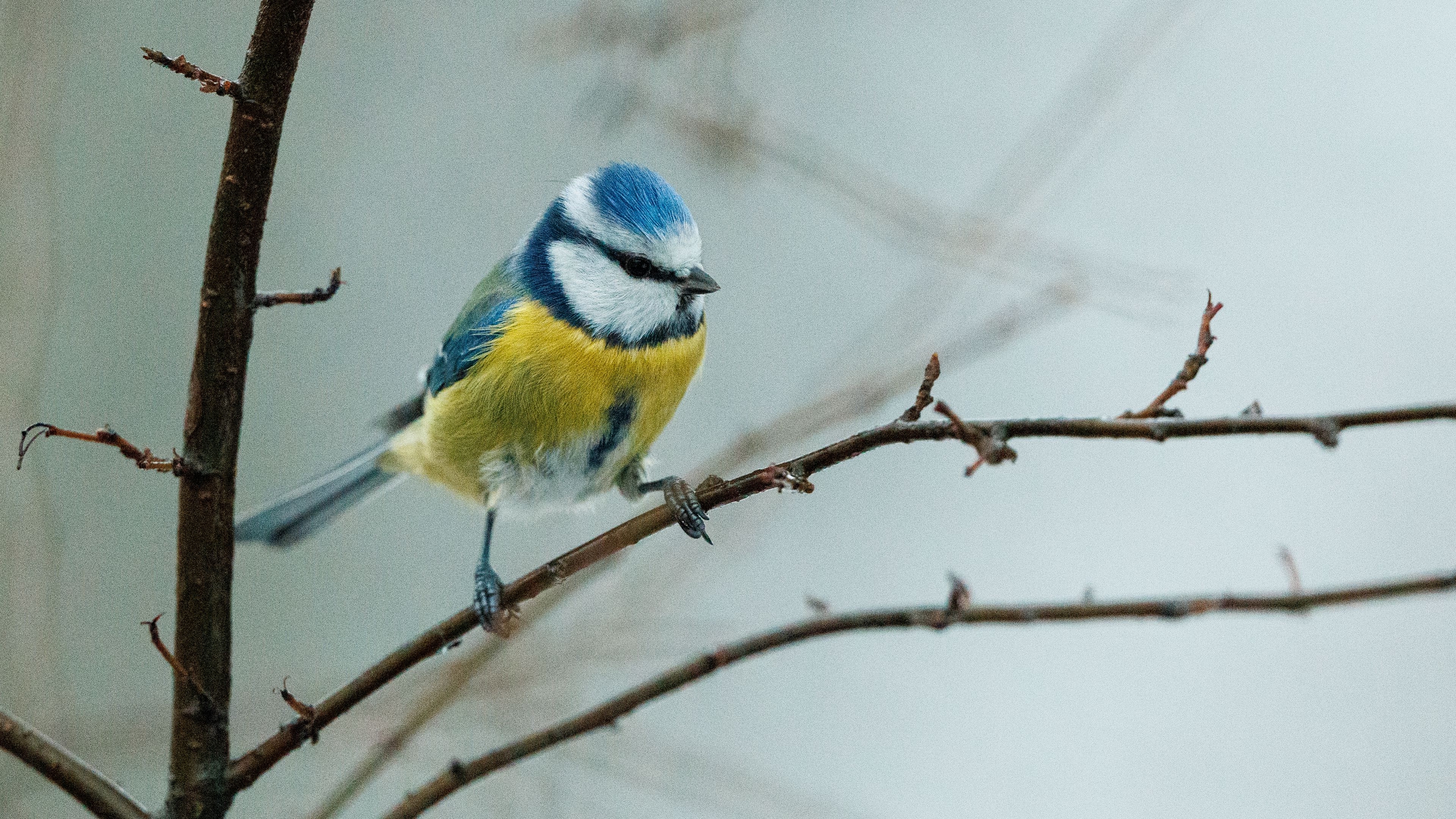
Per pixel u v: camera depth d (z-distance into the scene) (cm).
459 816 848
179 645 485
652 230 744
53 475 991
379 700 860
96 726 817
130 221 1077
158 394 1042
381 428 895
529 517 815
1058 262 922
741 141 957
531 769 852
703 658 559
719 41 975
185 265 1077
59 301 861
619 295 746
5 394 779
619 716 556
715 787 843
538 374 739
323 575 1094
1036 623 1053
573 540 1109
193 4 1138
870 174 976
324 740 847
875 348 948
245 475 1099
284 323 1162
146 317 1057
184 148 1111
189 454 477
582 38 988
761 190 1252
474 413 763
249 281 470
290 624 1068
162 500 1015
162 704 936
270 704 917
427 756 852
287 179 1199
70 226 1048
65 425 1002
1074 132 964
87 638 955
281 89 446
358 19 1256
